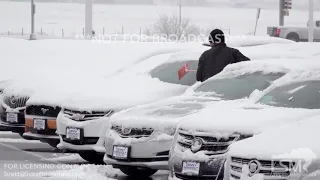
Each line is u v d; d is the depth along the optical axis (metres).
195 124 9.58
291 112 9.52
